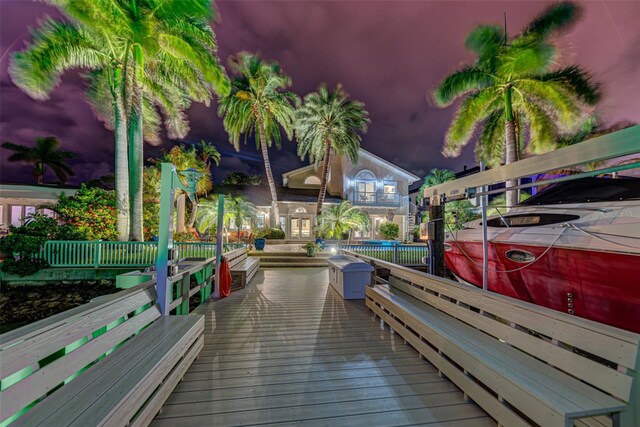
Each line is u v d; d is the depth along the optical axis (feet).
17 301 30.37
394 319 13.61
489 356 7.70
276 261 41.78
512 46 39.50
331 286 25.16
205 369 10.06
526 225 15.05
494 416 7.03
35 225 33.24
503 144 48.42
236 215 55.31
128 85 38.68
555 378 6.51
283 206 71.72
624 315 10.30
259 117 64.75
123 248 34.06
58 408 5.31
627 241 10.10
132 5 35.99
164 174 11.70
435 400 8.23
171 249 11.81
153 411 7.04
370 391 8.68
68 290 32.45
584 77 39.01
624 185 12.89
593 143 7.56
